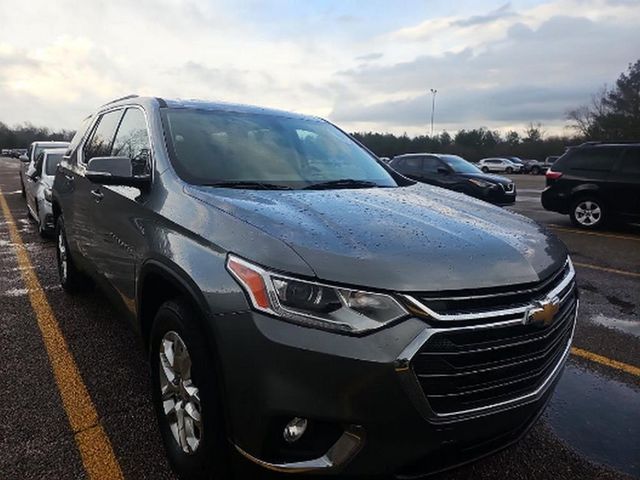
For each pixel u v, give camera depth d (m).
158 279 2.71
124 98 4.30
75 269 4.95
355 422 1.92
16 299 5.18
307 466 1.99
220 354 2.11
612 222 11.03
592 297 5.96
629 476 2.72
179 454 2.49
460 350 2.00
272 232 2.19
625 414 3.36
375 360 1.90
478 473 2.70
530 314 2.16
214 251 2.27
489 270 2.15
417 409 1.94
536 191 24.00
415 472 2.04
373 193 3.12
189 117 3.53
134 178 2.99
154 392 2.75
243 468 2.13
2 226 9.92
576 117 69.94
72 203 4.57
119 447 2.79
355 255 2.06
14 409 3.13
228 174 3.07
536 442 3.01
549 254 2.53
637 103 58.72
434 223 2.52
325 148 3.88
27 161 13.66
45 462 2.65
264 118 3.92
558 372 2.49
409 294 1.97
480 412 2.07
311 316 1.97
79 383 3.46
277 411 1.96
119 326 4.47
